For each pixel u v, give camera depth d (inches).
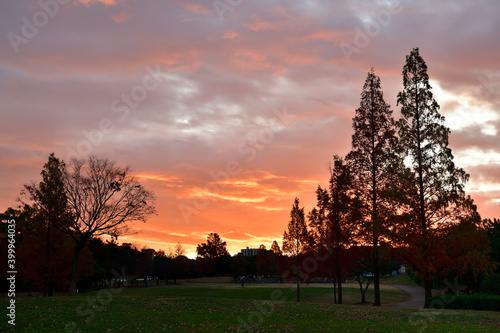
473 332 756.0
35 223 1870.1
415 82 1508.4
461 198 1349.7
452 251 1327.5
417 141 1465.3
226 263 5147.6
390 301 2192.4
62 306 1021.8
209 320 875.4
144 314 933.2
